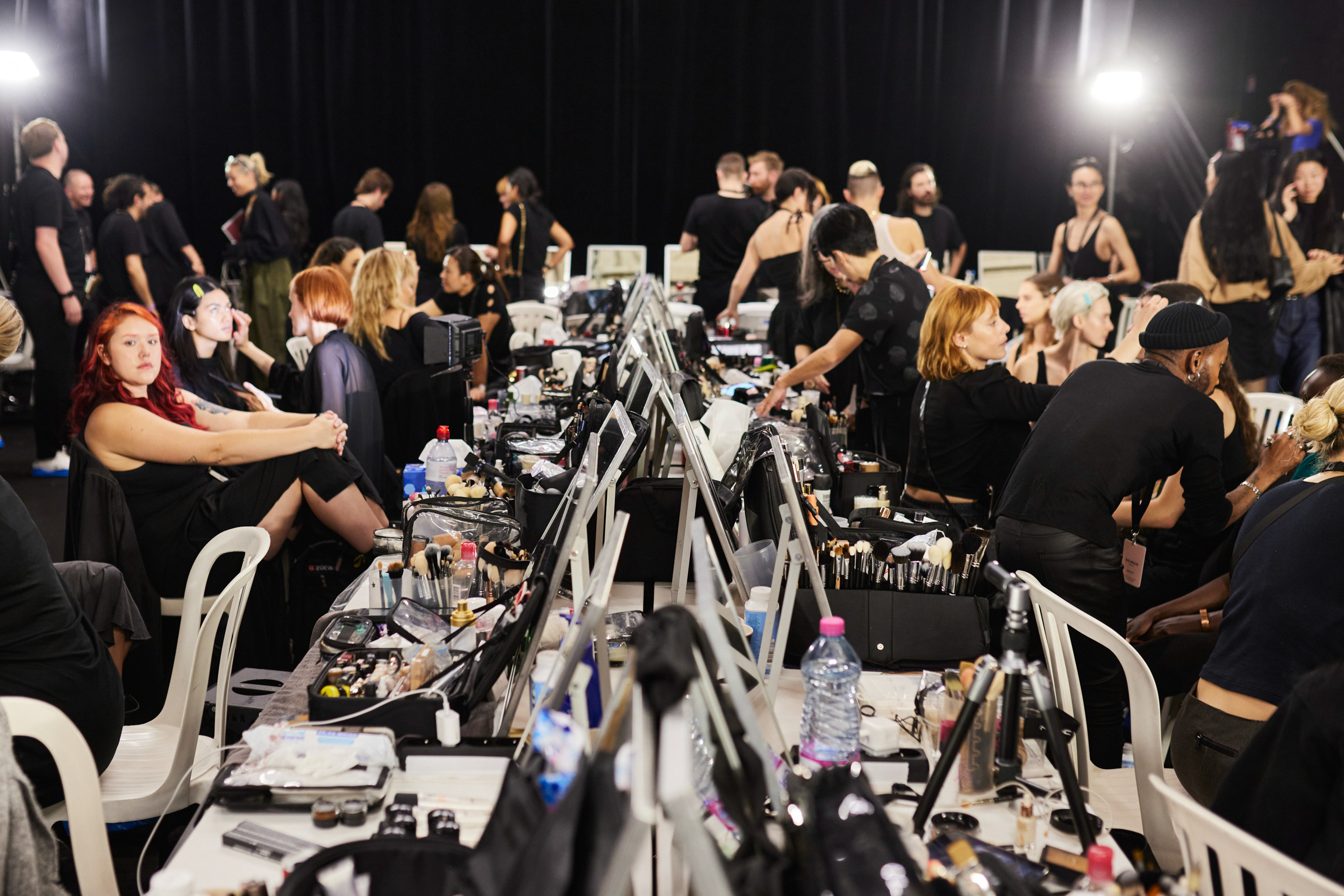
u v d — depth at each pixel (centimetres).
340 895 116
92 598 243
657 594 238
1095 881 123
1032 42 873
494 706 178
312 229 900
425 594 220
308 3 865
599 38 878
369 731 162
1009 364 459
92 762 165
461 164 902
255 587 306
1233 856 123
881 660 204
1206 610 262
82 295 591
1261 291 583
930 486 306
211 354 385
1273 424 403
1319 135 744
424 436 413
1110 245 670
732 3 876
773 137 899
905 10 874
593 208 907
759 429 255
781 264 552
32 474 576
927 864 130
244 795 151
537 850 92
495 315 521
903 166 900
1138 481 230
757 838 99
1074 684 197
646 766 86
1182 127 850
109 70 856
